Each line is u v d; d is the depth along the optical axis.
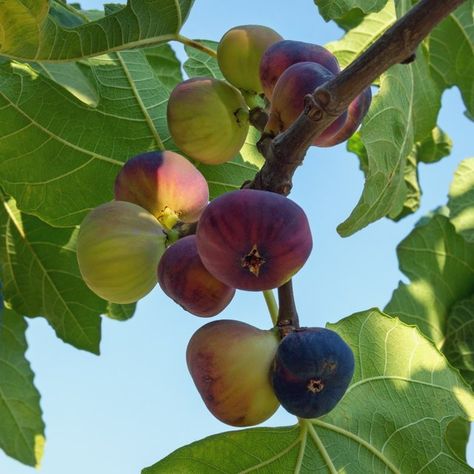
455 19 0.63
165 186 0.44
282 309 0.38
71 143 0.52
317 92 0.34
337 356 0.36
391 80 0.46
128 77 0.54
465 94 0.64
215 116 0.45
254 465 0.44
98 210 0.42
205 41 0.58
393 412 0.47
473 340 0.64
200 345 0.37
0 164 0.51
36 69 0.55
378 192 0.44
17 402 0.65
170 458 0.43
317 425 0.46
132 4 0.48
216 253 0.34
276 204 0.34
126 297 0.42
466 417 0.48
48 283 0.60
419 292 0.66
